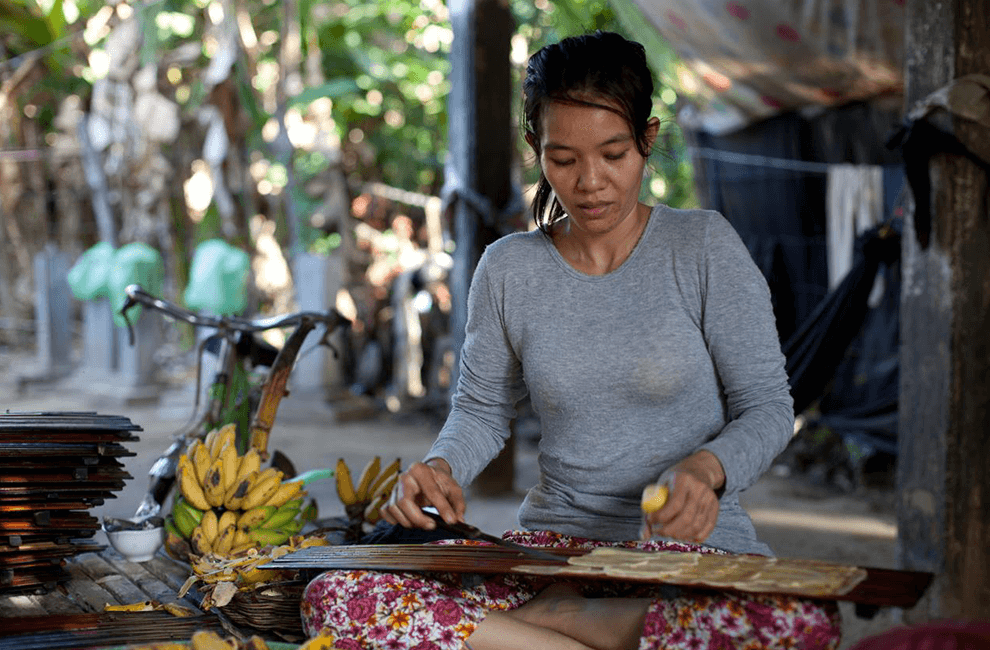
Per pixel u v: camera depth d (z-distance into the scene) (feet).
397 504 5.83
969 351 11.41
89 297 31.17
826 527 17.13
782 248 21.54
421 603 5.78
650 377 6.19
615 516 6.35
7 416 8.12
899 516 12.23
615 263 6.43
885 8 15.46
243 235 31.35
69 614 6.89
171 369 35.04
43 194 40.60
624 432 6.31
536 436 25.88
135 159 31.71
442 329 30.35
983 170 11.22
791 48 17.38
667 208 6.50
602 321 6.32
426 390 30.73
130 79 31.40
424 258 33.17
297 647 6.35
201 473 8.34
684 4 17.61
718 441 5.71
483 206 18.99
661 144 6.76
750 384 6.12
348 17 38.17
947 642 4.85
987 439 11.46
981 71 11.15
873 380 20.34
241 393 10.64
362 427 27.37
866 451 20.15
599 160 5.91
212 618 6.87
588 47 5.86
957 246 11.36
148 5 30.35
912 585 5.11
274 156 30.86
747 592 5.08
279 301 33.19
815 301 21.08
